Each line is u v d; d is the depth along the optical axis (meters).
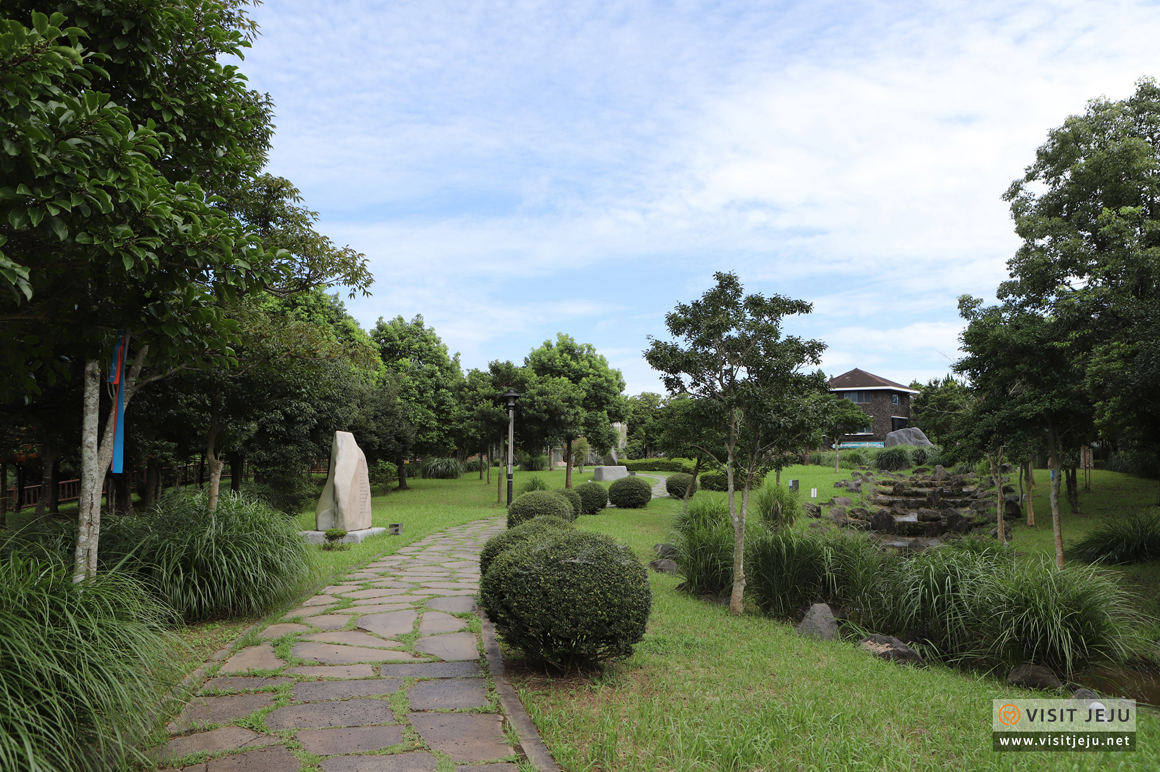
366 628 6.44
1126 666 6.49
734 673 5.46
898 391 45.78
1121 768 3.95
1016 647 6.63
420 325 33.94
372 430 25.23
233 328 4.78
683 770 3.49
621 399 32.41
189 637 5.99
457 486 31.08
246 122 5.79
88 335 4.55
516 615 4.98
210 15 4.97
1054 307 12.33
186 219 4.08
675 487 24.83
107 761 3.35
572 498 18.05
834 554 8.56
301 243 8.31
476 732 3.99
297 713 4.23
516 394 17.70
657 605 8.26
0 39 2.81
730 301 8.45
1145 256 10.95
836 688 5.16
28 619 3.34
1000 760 3.90
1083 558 11.91
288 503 19.97
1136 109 14.24
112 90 4.63
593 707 4.48
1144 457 19.14
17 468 19.45
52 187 3.14
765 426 8.25
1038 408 11.65
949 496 21.64
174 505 7.83
